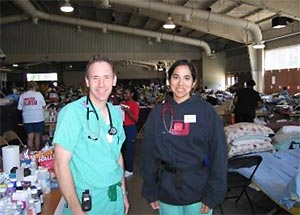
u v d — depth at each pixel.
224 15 9.21
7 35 15.23
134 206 3.94
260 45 9.62
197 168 2.00
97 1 10.12
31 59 15.40
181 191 1.99
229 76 15.06
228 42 14.42
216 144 1.97
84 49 15.59
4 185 2.00
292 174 3.29
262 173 3.38
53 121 6.27
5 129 5.91
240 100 6.35
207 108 2.00
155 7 8.91
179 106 2.01
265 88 11.75
